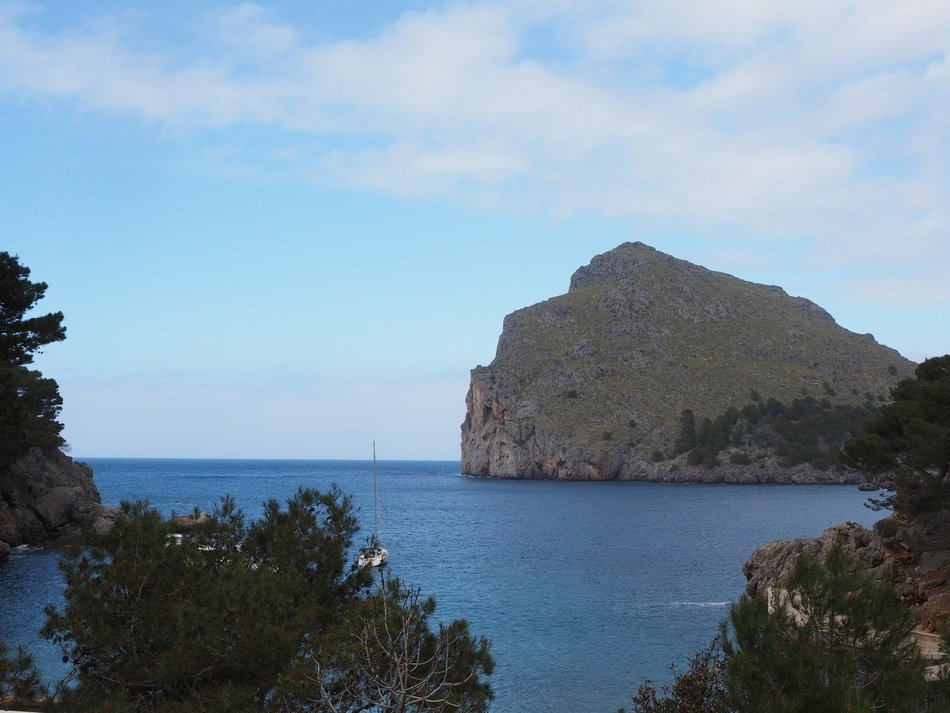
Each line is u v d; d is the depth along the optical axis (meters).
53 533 85.81
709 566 79.31
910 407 50.22
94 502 100.56
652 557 87.00
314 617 18.33
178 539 20.39
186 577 18.92
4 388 54.22
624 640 45.12
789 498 195.50
